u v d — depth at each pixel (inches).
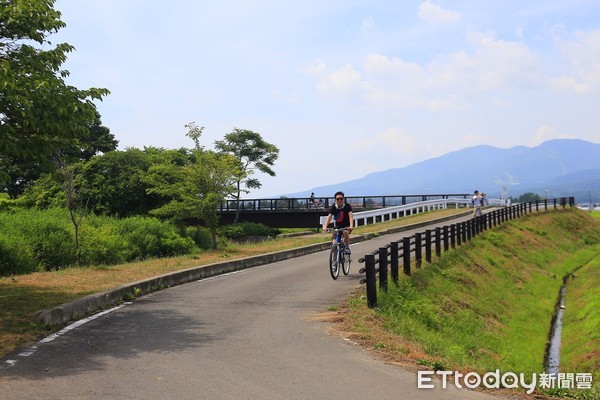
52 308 337.4
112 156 1268.5
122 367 246.1
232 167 897.5
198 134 876.0
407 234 1130.0
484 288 752.3
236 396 209.2
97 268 572.4
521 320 703.1
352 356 274.7
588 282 1007.0
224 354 271.4
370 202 1803.6
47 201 1187.9
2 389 210.8
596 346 580.7
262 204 1694.1
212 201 855.7
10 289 426.6
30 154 344.8
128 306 404.5
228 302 424.2
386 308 424.5
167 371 240.8
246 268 663.1
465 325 544.1
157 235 944.9
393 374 247.9
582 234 1771.7
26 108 321.4
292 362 259.3
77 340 295.1
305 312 386.0
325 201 1678.2
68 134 357.4
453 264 765.9
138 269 567.5
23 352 266.5
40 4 355.9
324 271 621.3
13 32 363.3
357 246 891.4
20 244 642.2
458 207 2114.9
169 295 457.7
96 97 359.6
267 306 407.5
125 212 1224.8
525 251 1204.5
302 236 1242.0
